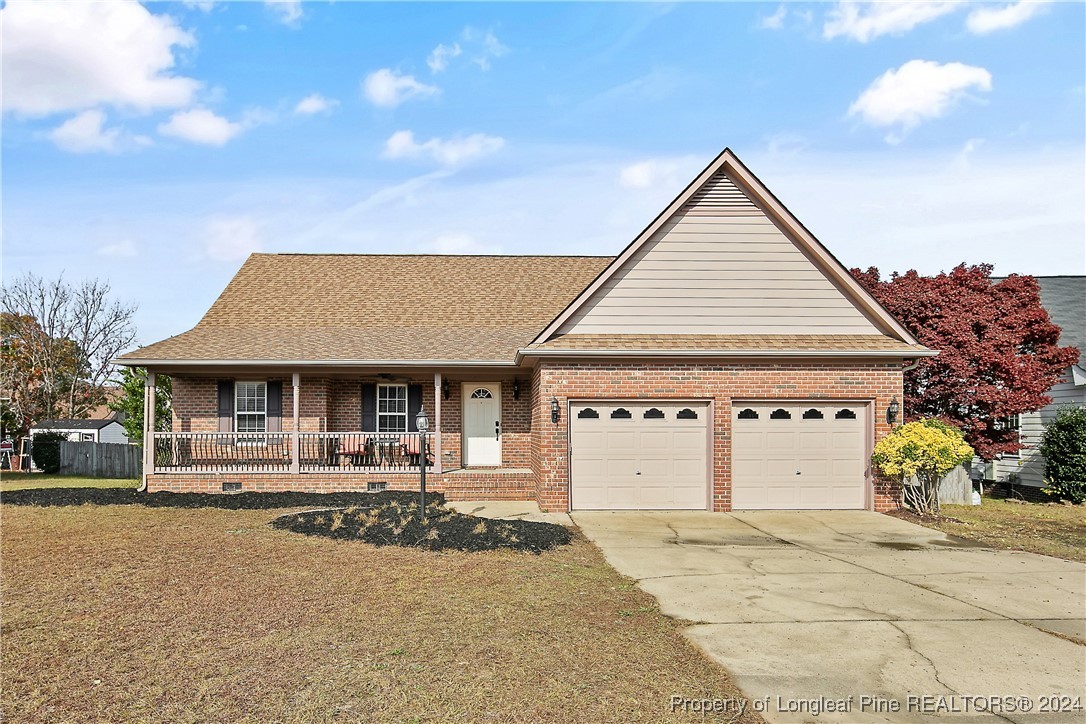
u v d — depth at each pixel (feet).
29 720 16.11
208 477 55.83
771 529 41.75
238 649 20.51
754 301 49.47
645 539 38.45
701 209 49.78
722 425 48.24
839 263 49.34
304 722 16.01
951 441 45.80
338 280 72.02
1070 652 21.11
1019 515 49.57
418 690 17.72
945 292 61.93
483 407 62.90
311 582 27.96
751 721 16.43
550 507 47.78
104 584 27.66
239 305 66.90
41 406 135.64
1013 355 59.16
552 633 22.13
